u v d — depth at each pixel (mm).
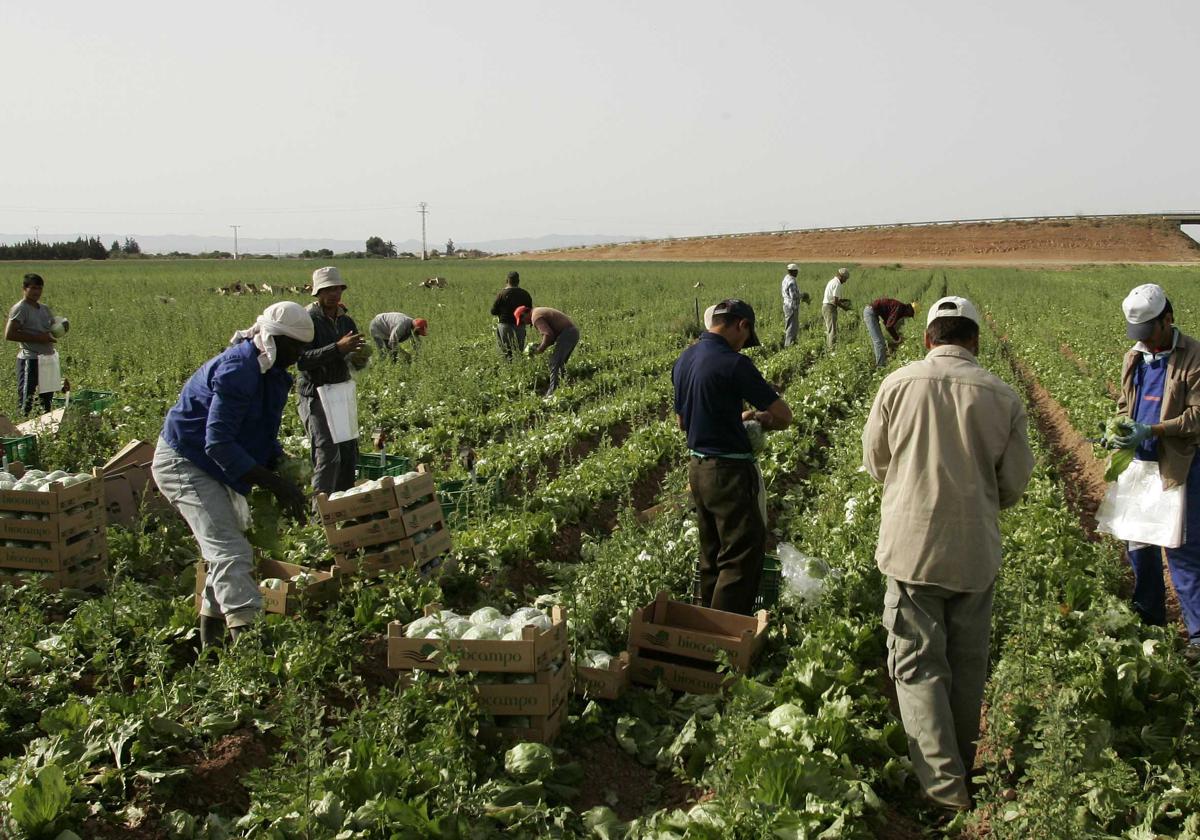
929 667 4824
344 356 8594
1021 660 5305
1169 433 6113
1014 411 4680
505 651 5051
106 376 17000
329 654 5758
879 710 5492
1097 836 4309
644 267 76125
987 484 4695
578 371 19484
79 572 7062
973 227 130250
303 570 6883
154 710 4973
